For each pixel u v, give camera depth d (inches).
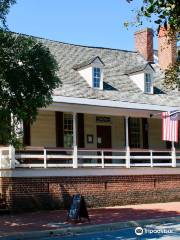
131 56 1390.3
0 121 675.4
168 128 1017.5
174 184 1093.1
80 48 1290.6
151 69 1227.2
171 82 820.6
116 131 1194.6
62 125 1085.8
